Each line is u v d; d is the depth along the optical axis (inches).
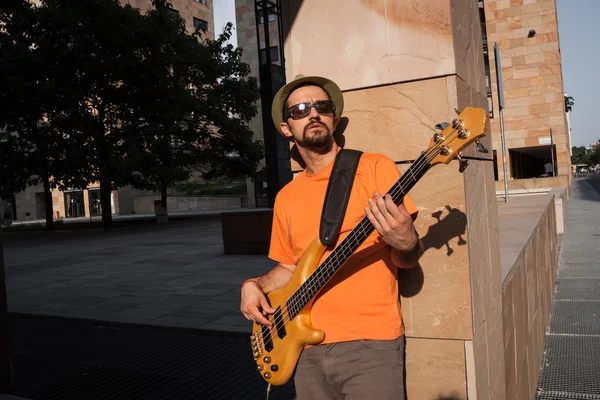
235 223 443.5
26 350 188.2
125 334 203.6
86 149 860.0
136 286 321.1
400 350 70.7
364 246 70.8
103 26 826.8
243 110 1066.7
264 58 1640.0
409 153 82.5
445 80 79.8
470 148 84.0
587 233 503.5
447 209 80.9
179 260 435.5
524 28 1318.9
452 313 81.2
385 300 70.4
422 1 80.6
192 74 1002.7
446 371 82.0
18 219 2027.6
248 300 79.2
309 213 75.3
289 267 82.6
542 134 1321.4
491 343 93.4
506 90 1343.5
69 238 781.3
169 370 158.6
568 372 171.6
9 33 855.7
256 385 142.6
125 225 974.4
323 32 89.3
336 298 71.1
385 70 83.8
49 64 832.3
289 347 74.0
